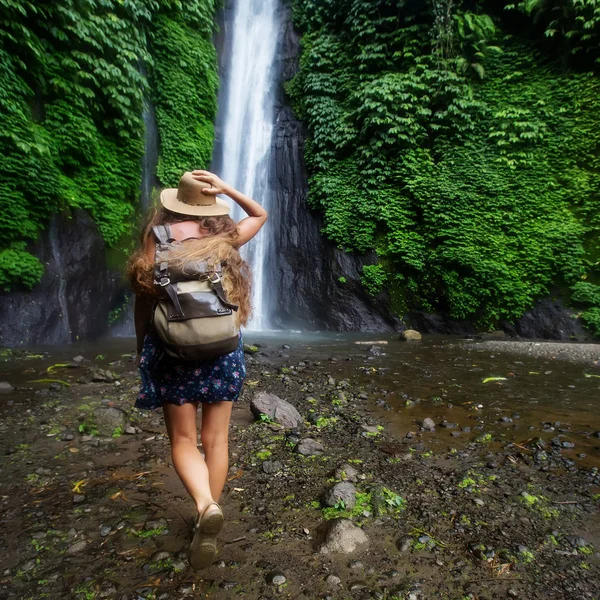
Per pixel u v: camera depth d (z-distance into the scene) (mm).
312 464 2486
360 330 11312
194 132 10906
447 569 1607
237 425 3096
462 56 11086
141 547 1688
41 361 5422
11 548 1664
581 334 9320
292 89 13281
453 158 10758
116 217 8328
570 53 10164
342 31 12531
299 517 1936
